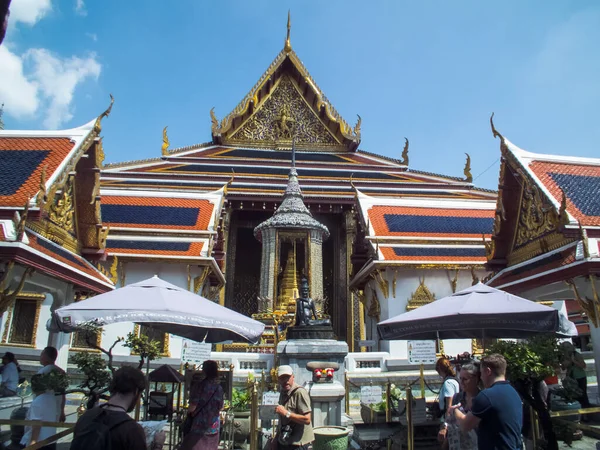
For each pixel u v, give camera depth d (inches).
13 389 383.2
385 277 667.4
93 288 373.4
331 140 1325.0
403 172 1217.4
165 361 582.6
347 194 1064.2
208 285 733.3
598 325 303.9
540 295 377.4
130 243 633.6
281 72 1337.4
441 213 768.9
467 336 367.2
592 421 329.7
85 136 359.3
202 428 217.3
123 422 126.7
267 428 341.4
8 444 268.1
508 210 426.0
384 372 562.6
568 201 350.6
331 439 252.5
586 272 299.1
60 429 255.8
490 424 145.0
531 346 262.4
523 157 397.1
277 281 765.3
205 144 1291.8
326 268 1194.6
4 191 297.4
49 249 317.1
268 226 740.7
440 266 652.1
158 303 231.5
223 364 510.3
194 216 709.3
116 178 1047.6
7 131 355.9
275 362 482.6
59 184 317.1
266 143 1304.1
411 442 261.4
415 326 292.0
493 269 446.6
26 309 652.1
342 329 1061.1
